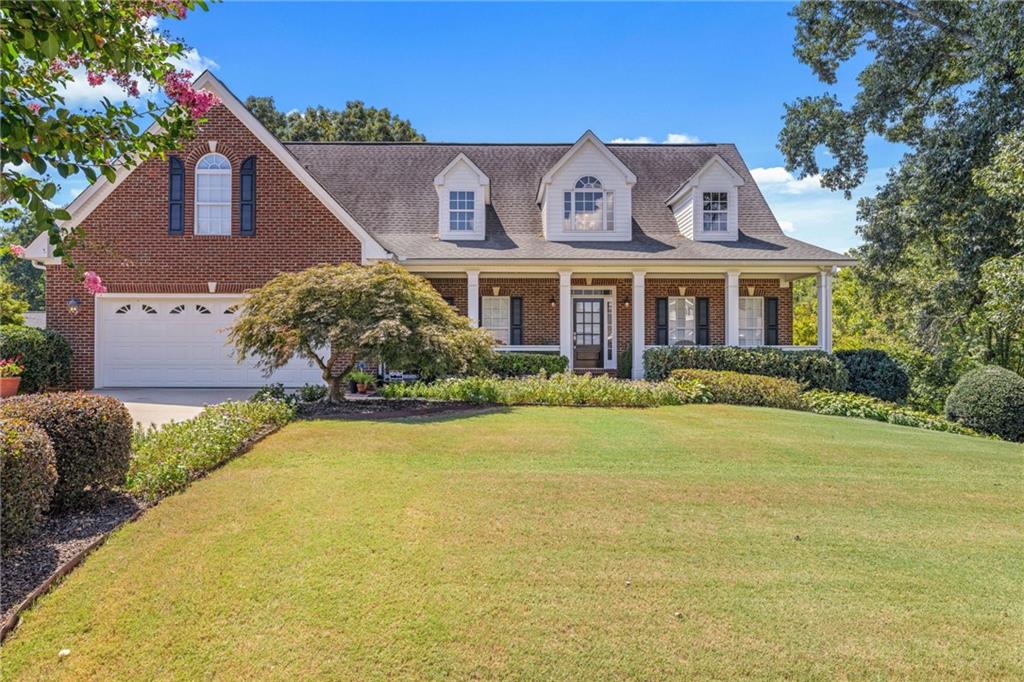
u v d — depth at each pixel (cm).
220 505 509
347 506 511
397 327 979
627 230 1702
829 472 672
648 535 470
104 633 321
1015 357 1841
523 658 305
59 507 497
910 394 1847
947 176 1694
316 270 1090
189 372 1455
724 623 340
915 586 391
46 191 304
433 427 860
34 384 1265
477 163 1973
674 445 780
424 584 378
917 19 1812
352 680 287
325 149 2003
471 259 1502
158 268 1441
